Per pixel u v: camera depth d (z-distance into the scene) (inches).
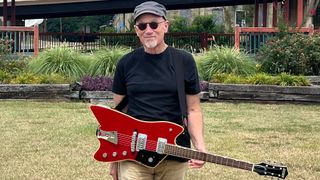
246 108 262.1
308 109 261.6
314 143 184.9
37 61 317.7
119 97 90.7
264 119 231.0
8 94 283.3
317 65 322.3
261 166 81.2
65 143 180.2
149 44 85.1
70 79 297.9
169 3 729.0
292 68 319.6
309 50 322.0
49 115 234.8
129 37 563.2
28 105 265.0
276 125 217.3
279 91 279.3
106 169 150.9
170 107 86.3
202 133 88.7
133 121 84.5
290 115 242.5
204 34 543.2
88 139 186.4
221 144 180.9
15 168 150.5
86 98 284.0
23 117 229.0
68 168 151.2
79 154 166.1
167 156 85.5
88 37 621.0
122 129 84.8
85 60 321.4
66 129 203.2
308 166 155.5
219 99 285.0
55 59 314.7
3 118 225.8
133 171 85.2
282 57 319.3
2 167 151.3
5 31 379.6
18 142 181.0
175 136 84.0
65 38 655.8
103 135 85.4
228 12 1040.8
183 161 87.1
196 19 903.7
